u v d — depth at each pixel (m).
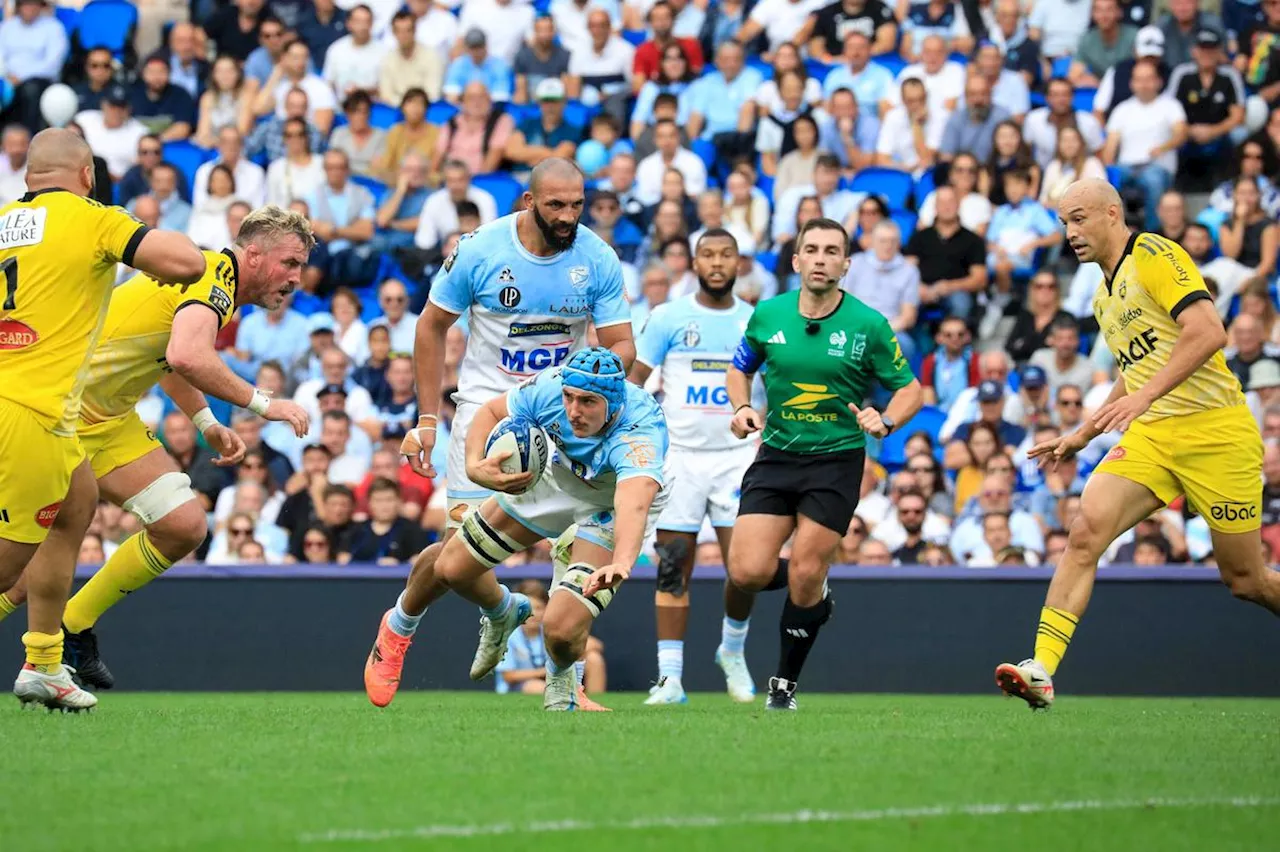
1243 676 39.06
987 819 13.92
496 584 25.39
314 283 54.22
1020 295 51.88
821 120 56.19
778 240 53.69
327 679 39.81
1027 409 47.12
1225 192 53.19
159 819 13.71
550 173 25.47
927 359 50.38
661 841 12.80
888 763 17.14
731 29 59.81
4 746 18.58
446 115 59.47
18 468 20.69
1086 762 17.39
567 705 25.53
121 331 24.55
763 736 19.70
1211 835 13.40
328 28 61.47
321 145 58.16
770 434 27.38
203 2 62.56
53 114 58.72
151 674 39.97
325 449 46.47
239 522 43.84
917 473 45.03
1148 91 54.78
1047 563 44.41
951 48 58.56
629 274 52.97
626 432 22.05
